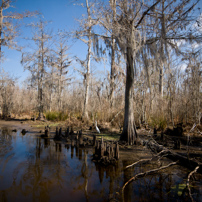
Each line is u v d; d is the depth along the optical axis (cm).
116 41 732
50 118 1661
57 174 405
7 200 296
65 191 329
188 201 294
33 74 1881
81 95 1839
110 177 392
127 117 702
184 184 351
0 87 2153
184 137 795
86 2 1217
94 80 1541
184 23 660
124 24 691
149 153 574
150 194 318
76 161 497
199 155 524
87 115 1397
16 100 2434
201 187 340
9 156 535
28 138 824
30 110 2544
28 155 549
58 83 2298
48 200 298
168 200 299
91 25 943
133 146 659
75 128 1158
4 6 1625
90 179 381
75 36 1001
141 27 699
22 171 419
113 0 704
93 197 309
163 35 656
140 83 1020
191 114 971
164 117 991
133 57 672
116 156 505
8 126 1299
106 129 1034
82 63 1552
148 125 1015
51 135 909
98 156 507
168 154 499
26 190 330
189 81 978
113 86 1289
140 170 431
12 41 1655
